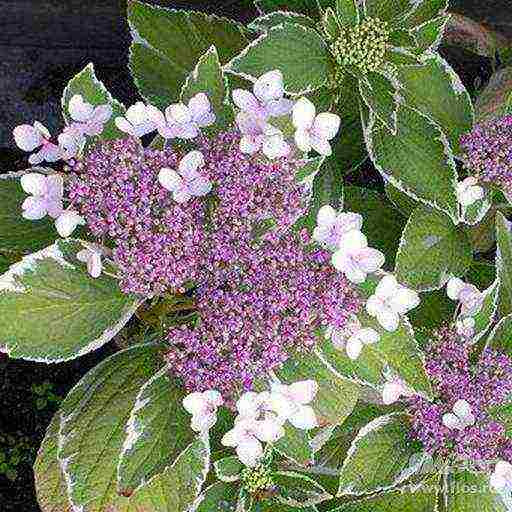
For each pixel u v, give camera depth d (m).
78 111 0.53
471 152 0.62
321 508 0.66
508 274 0.62
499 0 0.83
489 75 0.90
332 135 0.53
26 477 0.84
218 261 0.51
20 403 0.85
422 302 0.68
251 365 0.50
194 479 0.56
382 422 0.60
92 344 0.52
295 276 0.51
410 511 0.62
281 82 0.53
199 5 0.82
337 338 0.52
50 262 0.51
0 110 0.90
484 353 0.60
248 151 0.51
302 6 0.69
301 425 0.51
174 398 0.54
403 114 0.62
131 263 0.50
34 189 0.52
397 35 0.59
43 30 0.85
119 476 0.52
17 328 0.51
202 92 0.55
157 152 0.52
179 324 0.57
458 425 0.57
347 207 0.71
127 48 0.88
